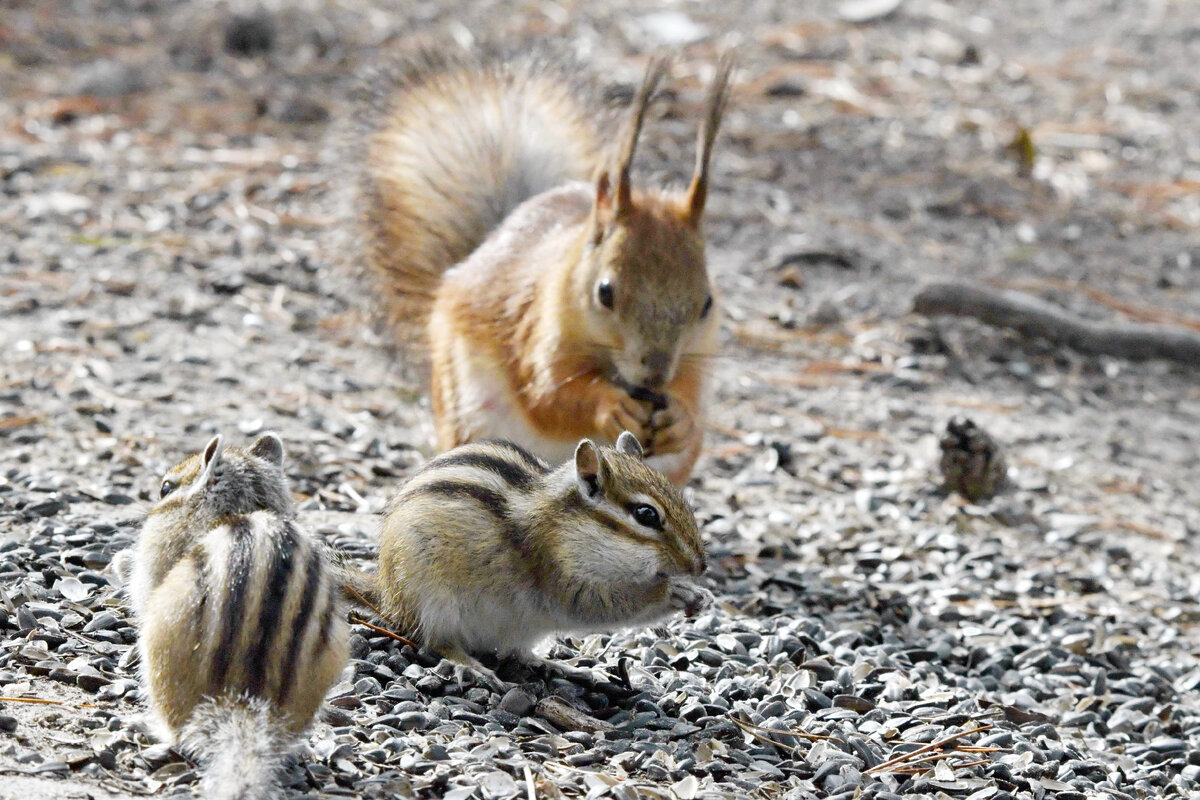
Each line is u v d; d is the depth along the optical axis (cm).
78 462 1126
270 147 2036
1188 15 3145
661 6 2944
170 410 1278
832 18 2961
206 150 2005
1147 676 1062
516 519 804
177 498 765
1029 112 2514
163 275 1599
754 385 1560
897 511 1316
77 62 2327
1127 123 2494
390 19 2706
